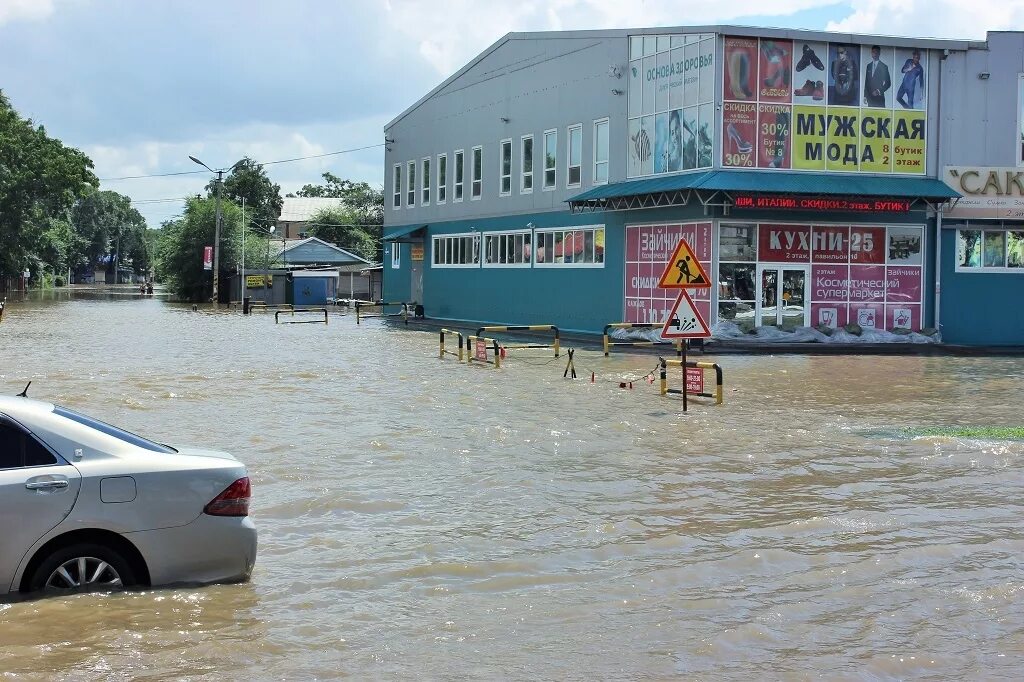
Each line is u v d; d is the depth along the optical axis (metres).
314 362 26.11
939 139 35.22
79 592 6.85
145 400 17.94
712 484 11.29
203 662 5.96
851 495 10.77
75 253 133.50
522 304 44.91
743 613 7.00
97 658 5.94
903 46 34.66
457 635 6.51
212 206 82.06
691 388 18.78
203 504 7.03
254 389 19.83
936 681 5.87
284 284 71.88
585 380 22.14
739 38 33.69
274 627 6.56
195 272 81.75
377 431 14.70
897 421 16.45
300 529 9.11
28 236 81.75
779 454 13.23
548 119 42.66
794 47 34.00
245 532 7.16
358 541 8.71
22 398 7.12
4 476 6.63
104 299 80.62
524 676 5.85
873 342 33.97
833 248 34.53
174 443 13.43
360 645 6.30
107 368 23.69
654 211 36.12
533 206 43.91
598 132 39.41
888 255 34.97
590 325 40.06
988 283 35.81
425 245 54.53
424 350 30.64
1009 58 35.50
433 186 53.56
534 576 7.79
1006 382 22.61
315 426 15.12
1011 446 13.81
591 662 6.08
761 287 34.03
